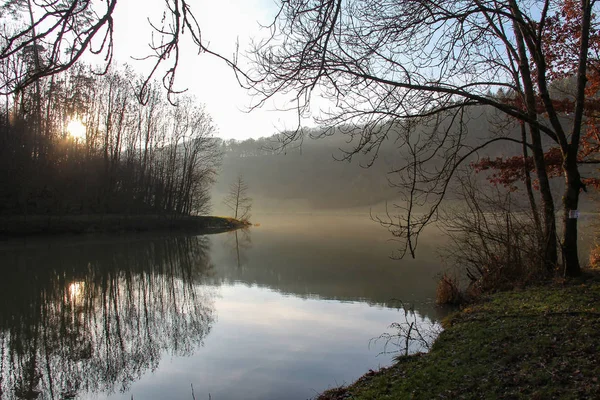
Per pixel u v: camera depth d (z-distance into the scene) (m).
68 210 40.12
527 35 9.57
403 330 10.41
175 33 2.78
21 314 13.73
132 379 8.39
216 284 18.56
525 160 12.01
